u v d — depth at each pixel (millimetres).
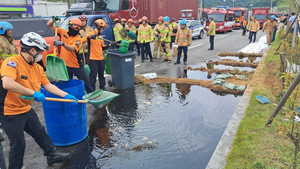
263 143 3219
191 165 3148
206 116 4652
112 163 3232
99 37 5805
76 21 4379
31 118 2852
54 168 3162
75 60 4863
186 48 9633
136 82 7156
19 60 2553
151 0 17141
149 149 3545
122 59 6234
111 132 4109
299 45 7020
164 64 9922
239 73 7852
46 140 3080
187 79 7203
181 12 22328
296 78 3143
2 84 2484
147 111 4945
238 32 26828
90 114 4910
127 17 12859
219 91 6148
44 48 2635
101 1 12266
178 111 4906
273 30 13164
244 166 2754
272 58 8609
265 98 4719
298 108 3855
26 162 3301
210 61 10266
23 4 20031
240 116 4098
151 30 9969
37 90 2801
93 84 6020
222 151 3076
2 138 3965
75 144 3742
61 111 3479
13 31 7043
